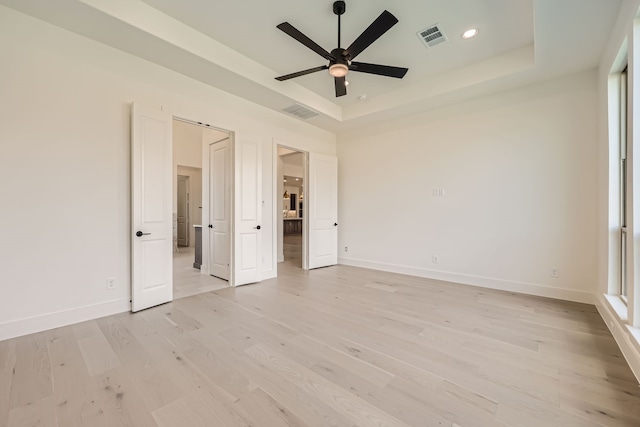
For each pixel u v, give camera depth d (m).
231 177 4.06
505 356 2.09
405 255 4.83
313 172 5.26
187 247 8.50
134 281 2.96
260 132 4.38
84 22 2.46
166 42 2.72
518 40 3.06
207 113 3.64
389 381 1.78
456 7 2.54
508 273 3.80
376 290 3.85
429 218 4.53
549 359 2.05
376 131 5.21
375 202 5.23
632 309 2.01
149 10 2.59
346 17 2.70
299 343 2.29
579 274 3.32
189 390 1.68
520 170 3.70
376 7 2.56
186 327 2.60
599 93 3.11
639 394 1.65
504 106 3.80
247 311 3.03
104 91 2.82
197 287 3.97
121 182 2.95
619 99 2.73
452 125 4.27
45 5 2.25
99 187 2.80
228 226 4.22
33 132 2.44
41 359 2.01
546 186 3.52
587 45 2.74
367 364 1.98
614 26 2.43
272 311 3.03
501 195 3.85
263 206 4.49
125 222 2.98
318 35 2.99
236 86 3.66
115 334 2.43
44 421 1.42
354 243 5.57
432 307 3.16
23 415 1.46
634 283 2.00
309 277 4.62
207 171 4.79
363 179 5.42
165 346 2.22
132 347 2.20
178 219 8.95
